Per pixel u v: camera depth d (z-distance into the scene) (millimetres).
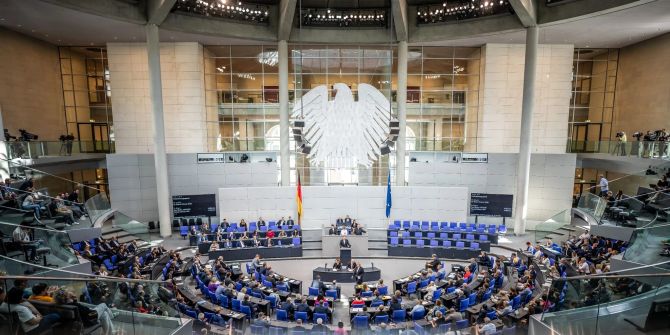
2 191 12750
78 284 5820
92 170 26250
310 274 16453
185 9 19547
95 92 24438
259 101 23781
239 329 9969
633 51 22812
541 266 14508
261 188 21562
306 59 22953
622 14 17141
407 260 18312
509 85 22938
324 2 21359
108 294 6398
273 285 13547
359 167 23266
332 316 12102
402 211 21734
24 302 5141
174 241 19891
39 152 17625
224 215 21344
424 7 21453
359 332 9562
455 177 23000
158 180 20125
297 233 19266
